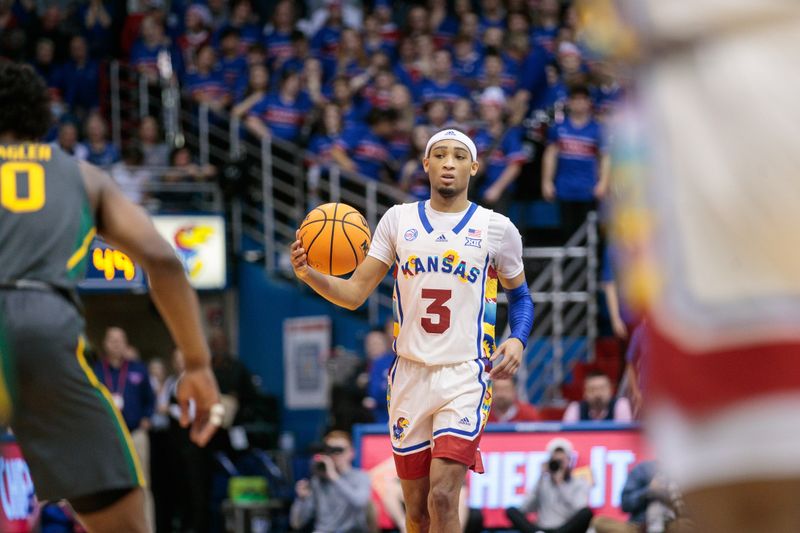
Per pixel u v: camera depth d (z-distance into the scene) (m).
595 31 5.09
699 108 4.85
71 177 7.72
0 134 7.94
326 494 20.94
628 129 5.08
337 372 26.34
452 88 32.31
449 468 10.98
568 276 28.78
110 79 36.53
